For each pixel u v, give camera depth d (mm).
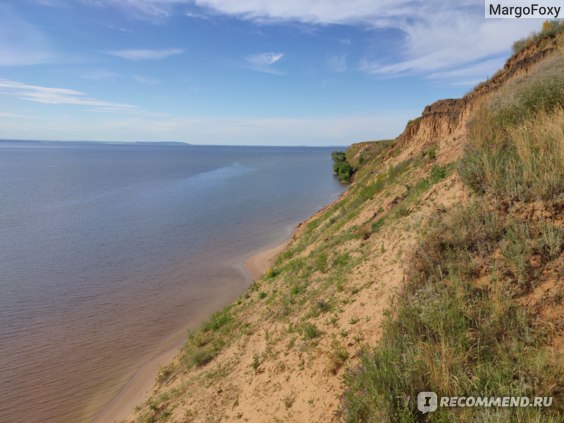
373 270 7262
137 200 52938
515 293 4082
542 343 3605
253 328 10375
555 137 5227
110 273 23828
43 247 29906
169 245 30219
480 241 4734
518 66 12703
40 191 62594
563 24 12945
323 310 7242
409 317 4398
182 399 8812
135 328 16547
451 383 3414
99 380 12922
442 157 12141
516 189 4879
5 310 18516
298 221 37625
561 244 4145
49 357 14336
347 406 4016
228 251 28141
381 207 12383
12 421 11070
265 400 5938
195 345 12422
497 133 6469
